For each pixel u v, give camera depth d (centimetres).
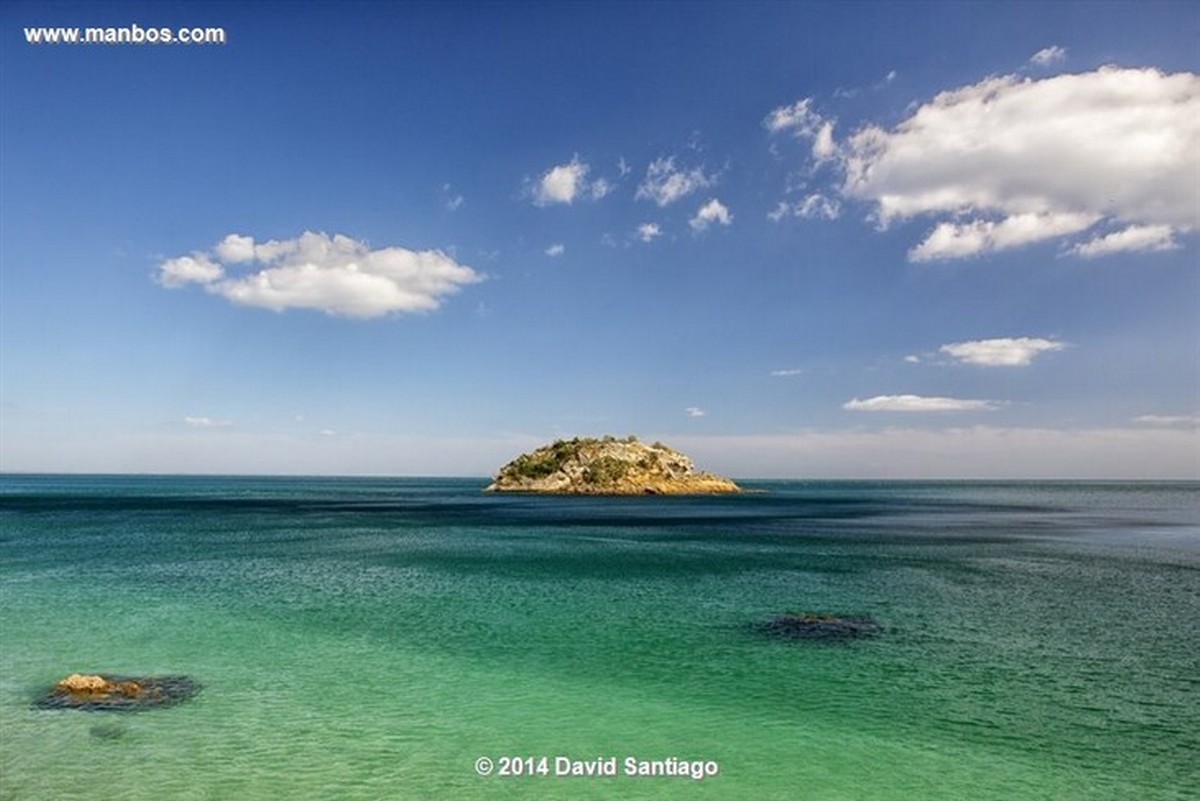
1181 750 1842
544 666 2527
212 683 2289
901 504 16362
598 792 1576
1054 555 5953
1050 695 2255
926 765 1744
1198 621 3306
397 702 2136
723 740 1883
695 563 5253
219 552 5691
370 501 15475
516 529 8162
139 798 1509
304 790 1557
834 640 2916
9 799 1496
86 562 5022
